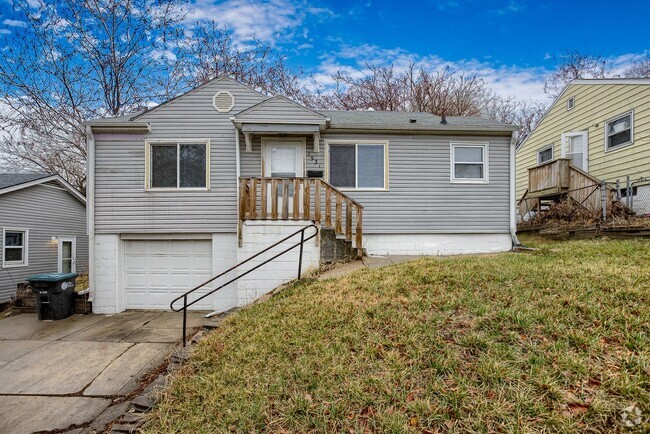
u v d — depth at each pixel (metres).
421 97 20.80
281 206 8.12
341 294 4.80
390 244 8.60
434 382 2.65
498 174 8.78
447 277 4.89
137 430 2.77
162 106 8.20
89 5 14.21
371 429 2.36
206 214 8.20
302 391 2.83
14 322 7.26
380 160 8.66
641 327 3.02
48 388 3.98
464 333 3.27
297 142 8.47
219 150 8.24
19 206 11.41
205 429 2.59
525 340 3.03
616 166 10.39
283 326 4.05
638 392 2.27
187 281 8.33
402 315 3.81
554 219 10.91
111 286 8.09
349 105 20.97
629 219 8.78
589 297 3.70
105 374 4.36
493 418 2.26
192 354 3.89
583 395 2.35
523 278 4.55
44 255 12.41
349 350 3.30
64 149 15.51
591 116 11.30
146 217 8.15
